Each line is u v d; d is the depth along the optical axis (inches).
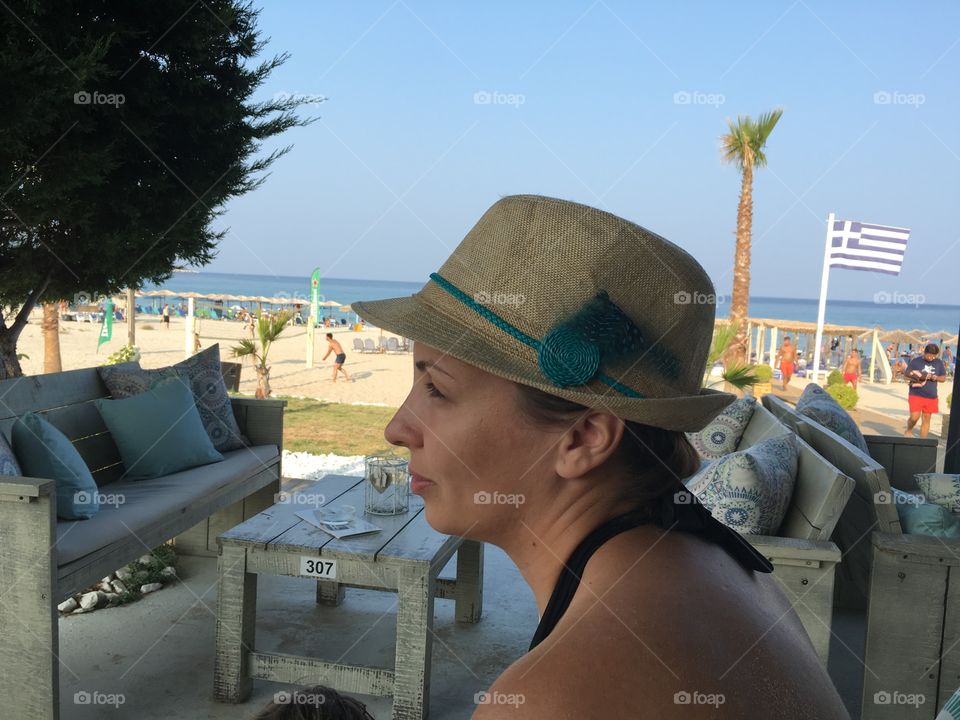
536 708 17.9
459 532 25.3
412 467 25.8
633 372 23.6
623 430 23.8
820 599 110.7
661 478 24.6
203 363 199.8
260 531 131.9
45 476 135.7
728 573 23.2
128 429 171.5
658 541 23.3
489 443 24.2
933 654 115.3
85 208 185.0
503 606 173.0
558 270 23.8
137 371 187.9
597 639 19.2
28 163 176.7
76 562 124.0
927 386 457.4
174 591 174.6
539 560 24.9
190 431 181.5
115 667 140.6
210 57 203.8
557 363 22.8
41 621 113.9
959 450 216.7
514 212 25.0
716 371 488.7
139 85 189.3
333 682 126.5
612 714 17.7
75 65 160.1
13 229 192.2
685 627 19.8
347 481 166.9
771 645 21.0
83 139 183.2
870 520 126.9
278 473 203.2
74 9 181.3
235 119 207.0
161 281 226.7
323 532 132.1
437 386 25.0
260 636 155.3
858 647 154.7
